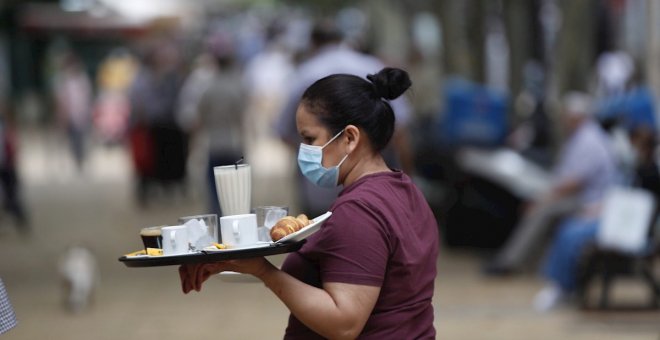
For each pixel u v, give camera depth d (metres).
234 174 8.66
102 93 65.06
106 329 20.50
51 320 21.33
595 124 23.28
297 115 8.91
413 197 8.91
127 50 84.62
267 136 63.50
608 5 42.91
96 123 61.53
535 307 21.56
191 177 42.53
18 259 28.58
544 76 35.78
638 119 28.50
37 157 58.44
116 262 27.81
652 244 20.91
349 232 8.48
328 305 8.38
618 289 23.16
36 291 24.31
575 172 22.70
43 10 79.38
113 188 44.66
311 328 8.48
